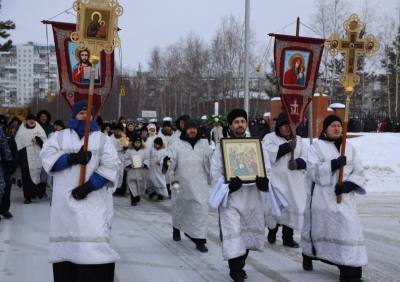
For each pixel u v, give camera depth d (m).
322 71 43.59
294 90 10.23
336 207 5.85
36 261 6.90
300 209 7.75
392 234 8.95
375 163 19.00
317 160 6.03
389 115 38.94
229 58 46.31
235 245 5.67
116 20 5.18
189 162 7.71
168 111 58.00
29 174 11.91
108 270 4.84
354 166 6.00
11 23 29.33
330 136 6.12
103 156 4.88
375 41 6.40
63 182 4.82
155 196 13.61
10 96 125.12
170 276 6.28
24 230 8.91
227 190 5.68
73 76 9.29
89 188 4.73
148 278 6.20
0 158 8.67
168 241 8.26
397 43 43.75
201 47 54.25
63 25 9.22
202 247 7.57
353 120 30.23
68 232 4.73
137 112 63.16
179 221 7.87
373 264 6.95
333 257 5.88
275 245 8.02
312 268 6.56
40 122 13.06
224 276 6.28
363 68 44.88
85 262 4.62
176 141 7.93
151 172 13.10
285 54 10.20
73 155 4.73
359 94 48.44
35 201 12.41
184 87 54.59
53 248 4.79
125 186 14.12
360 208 11.82
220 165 5.90
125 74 67.25
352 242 5.73
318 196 6.04
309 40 10.23
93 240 4.68
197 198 7.55
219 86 47.53
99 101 9.39
